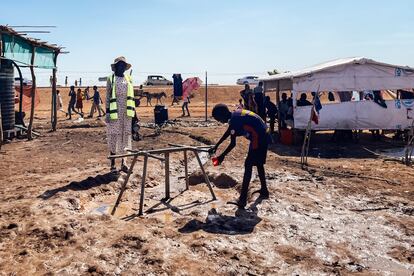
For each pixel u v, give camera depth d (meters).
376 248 5.58
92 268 4.64
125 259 4.92
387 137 17.12
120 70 8.91
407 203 7.55
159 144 14.33
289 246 5.55
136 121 15.12
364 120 15.35
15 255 5.05
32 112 15.74
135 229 5.79
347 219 6.68
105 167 10.05
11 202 7.16
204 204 7.43
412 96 16.62
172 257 5.01
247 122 6.95
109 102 8.87
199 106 40.31
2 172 9.83
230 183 8.94
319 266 4.98
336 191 8.31
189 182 9.18
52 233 5.64
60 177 9.08
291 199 7.62
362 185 8.80
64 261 4.84
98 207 7.28
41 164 10.78
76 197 7.40
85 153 12.54
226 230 6.07
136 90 41.25
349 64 15.18
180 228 6.10
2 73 15.20
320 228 6.29
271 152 13.44
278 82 18.05
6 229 5.84
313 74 15.13
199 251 5.26
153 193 8.18
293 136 15.28
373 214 6.95
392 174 9.89
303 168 10.46
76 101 27.34
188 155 12.13
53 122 18.56
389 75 15.34
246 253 5.26
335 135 16.08
